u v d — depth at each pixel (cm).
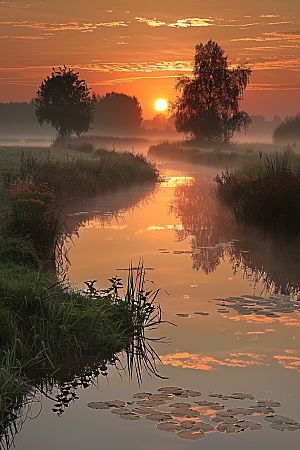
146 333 741
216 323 780
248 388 552
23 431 473
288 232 1498
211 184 3316
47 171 2300
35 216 1291
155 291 959
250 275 1085
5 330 660
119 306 803
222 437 445
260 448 428
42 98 7500
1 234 1189
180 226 1711
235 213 1736
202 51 7819
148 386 563
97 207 2191
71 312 731
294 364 619
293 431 455
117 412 501
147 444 436
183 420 479
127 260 1212
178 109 8119
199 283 1020
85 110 7488
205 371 603
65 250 1323
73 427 475
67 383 581
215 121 7806
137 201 2414
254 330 745
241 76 7738
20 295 739
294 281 1037
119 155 3762
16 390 556
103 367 626
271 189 1558
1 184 1977
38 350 656
